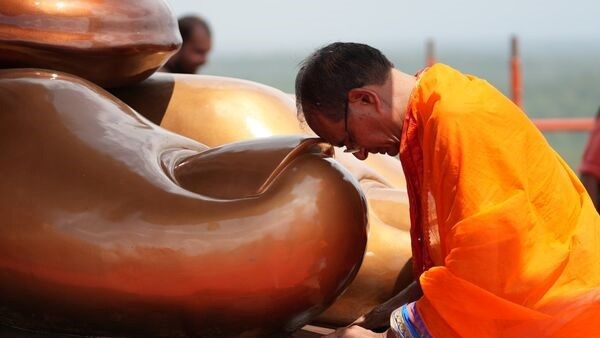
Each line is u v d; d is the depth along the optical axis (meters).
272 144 3.45
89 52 3.75
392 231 4.04
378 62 3.37
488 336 3.19
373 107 3.36
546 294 3.19
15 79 3.56
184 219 3.27
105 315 3.35
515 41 11.24
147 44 3.86
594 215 3.36
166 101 4.22
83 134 3.42
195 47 7.66
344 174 3.45
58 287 3.32
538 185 3.21
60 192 3.32
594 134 7.09
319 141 3.46
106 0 3.79
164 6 4.01
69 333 3.48
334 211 3.34
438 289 3.18
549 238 3.22
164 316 3.31
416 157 3.32
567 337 3.16
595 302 3.16
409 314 3.29
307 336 3.88
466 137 3.14
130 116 3.59
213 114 4.19
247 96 4.25
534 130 3.24
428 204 3.29
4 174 3.36
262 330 3.41
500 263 3.12
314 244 3.31
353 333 3.35
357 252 3.43
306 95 3.41
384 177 4.64
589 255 3.25
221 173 3.42
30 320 3.47
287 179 3.35
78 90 3.56
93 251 3.27
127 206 3.29
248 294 3.29
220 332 3.38
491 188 3.12
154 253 3.25
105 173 3.35
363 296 4.01
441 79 3.25
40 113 3.46
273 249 3.27
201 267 3.25
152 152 3.46
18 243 3.31
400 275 4.00
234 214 3.28
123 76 3.99
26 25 3.68
